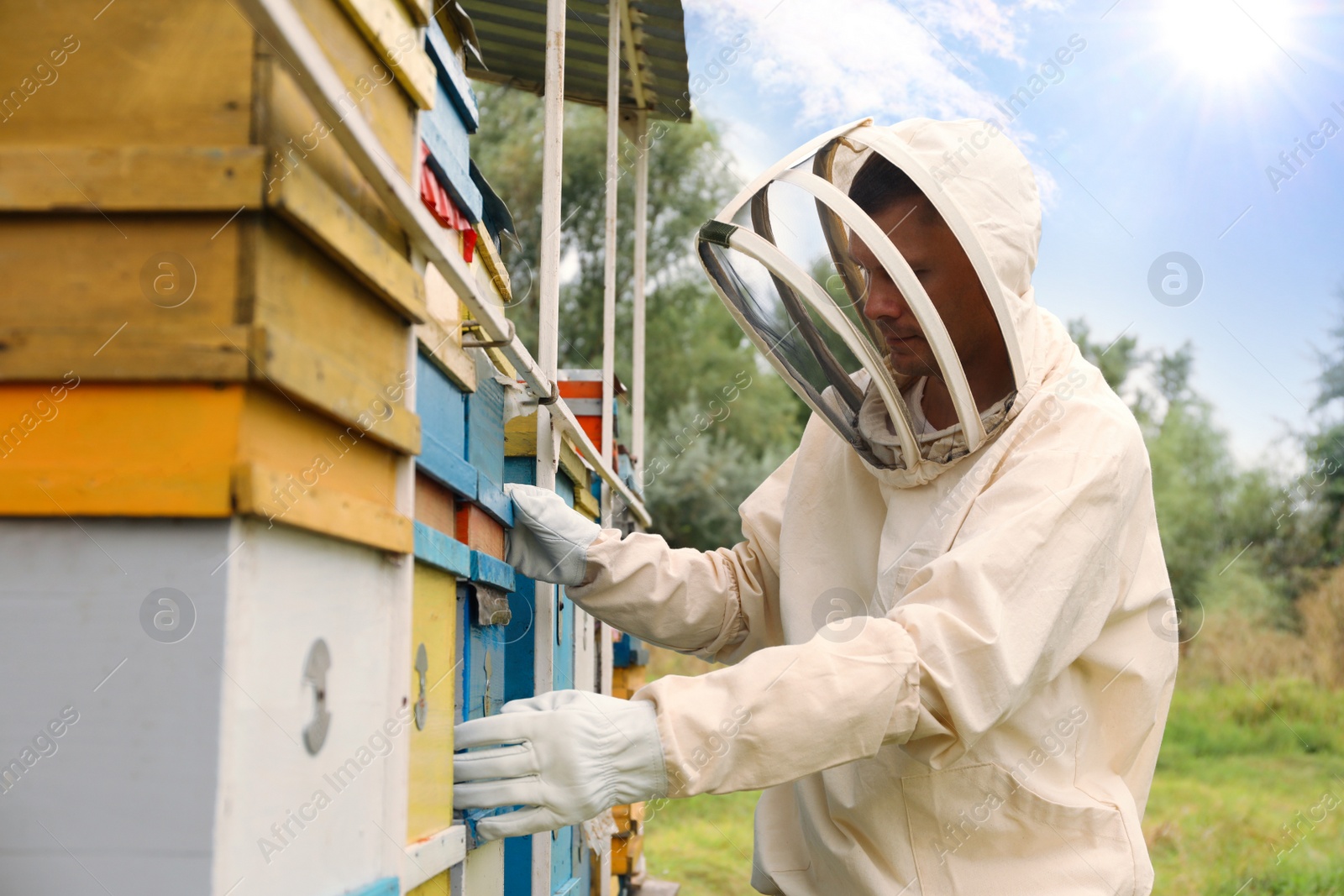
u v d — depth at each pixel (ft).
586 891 10.03
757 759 4.55
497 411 6.12
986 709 4.83
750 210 5.99
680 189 49.06
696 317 48.06
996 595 4.93
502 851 6.06
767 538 7.20
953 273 5.47
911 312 5.46
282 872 2.87
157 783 2.53
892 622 4.93
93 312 2.60
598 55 13.00
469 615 5.21
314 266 2.99
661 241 48.62
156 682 2.55
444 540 4.44
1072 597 5.17
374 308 3.51
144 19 2.70
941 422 5.98
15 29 2.71
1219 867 17.97
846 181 5.85
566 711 4.37
